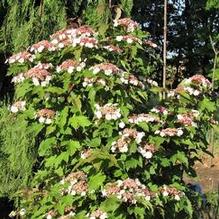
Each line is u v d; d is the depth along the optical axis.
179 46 16.70
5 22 5.69
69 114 4.13
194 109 4.41
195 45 16.84
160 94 4.45
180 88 4.40
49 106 4.19
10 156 5.50
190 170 4.37
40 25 5.57
